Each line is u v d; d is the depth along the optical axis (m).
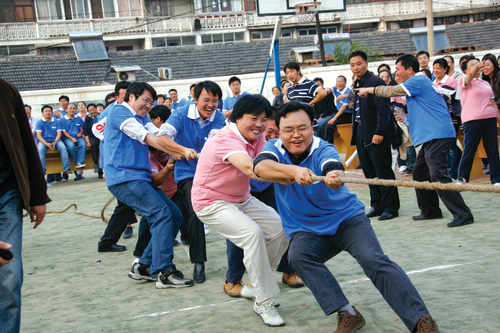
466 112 6.04
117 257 4.98
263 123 3.12
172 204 4.18
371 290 3.42
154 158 4.45
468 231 4.72
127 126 3.92
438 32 23.00
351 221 2.75
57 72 23.06
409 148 8.20
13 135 2.59
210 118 4.22
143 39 29.45
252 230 3.03
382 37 26.09
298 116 2.73
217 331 2.93
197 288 3.81
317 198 2.77
